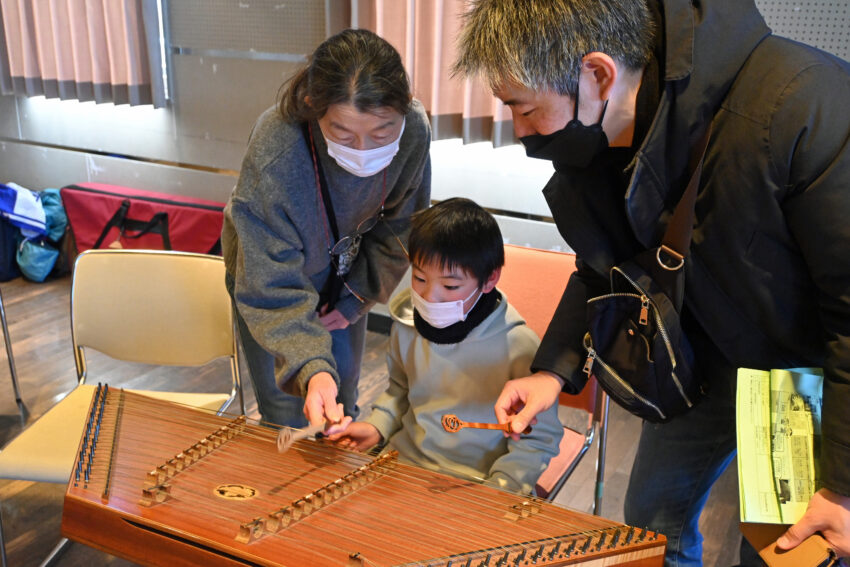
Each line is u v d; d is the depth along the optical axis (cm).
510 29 95
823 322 101
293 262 146
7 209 374
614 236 121
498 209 298
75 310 188
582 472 238
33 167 418
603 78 97
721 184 101
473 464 137
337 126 126
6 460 160
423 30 270
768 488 97
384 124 126
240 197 139
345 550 96
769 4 221
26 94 387
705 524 215
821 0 214
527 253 171
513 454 131
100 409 131
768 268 104
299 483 112
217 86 344
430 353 141
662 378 118
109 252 187
